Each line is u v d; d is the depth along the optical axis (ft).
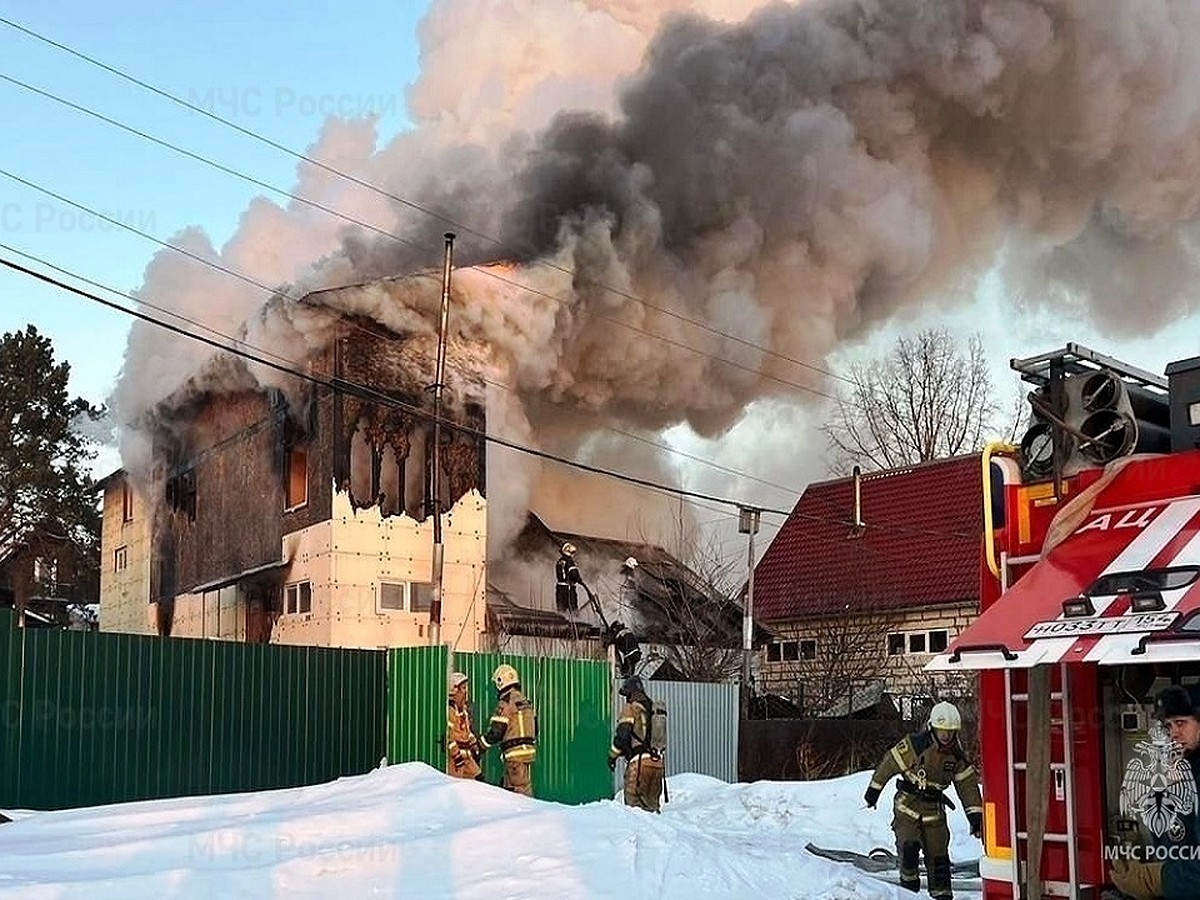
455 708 44.55
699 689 67.72
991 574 18.90
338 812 30.12
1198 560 15.94
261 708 45.34
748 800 52.85
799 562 109.70
